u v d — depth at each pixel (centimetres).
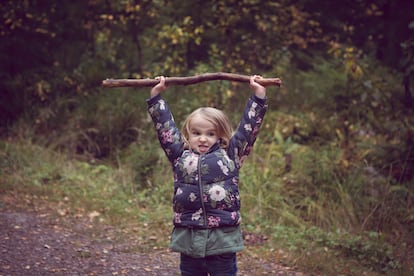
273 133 777
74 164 718
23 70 850
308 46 951
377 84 711
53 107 807
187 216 289
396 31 779
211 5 836
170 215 579
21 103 817
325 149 709
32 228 504
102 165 715
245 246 518
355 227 590
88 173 696
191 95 791
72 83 846
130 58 948
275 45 869
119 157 745
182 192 290
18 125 784
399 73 742
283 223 596
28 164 696
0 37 838
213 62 818
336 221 600
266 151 723
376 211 606
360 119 730
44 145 755
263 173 664
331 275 461
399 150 647
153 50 930
